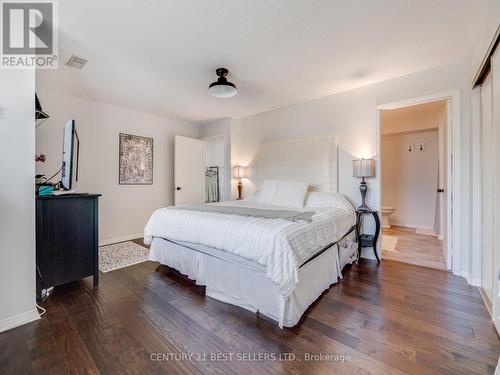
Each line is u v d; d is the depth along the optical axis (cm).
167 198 465
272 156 405
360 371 124
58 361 130
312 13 176
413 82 274
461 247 249
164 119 460
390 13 176
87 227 220
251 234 174
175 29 193
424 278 244
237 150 466
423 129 455
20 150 162
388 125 484
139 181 422
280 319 159
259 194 370
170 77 283
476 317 172
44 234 195
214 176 590
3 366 127
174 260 252
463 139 246
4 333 153
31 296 167
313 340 148
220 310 184
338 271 240
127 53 229
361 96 314
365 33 201
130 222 410
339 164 336
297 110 379
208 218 213
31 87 166
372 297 204
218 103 378
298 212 240
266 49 224
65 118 335
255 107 397
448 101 262
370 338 150
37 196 191
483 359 132
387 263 292
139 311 182
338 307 187
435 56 238
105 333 155
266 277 171
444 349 140
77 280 233
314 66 257
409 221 514
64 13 171
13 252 159
